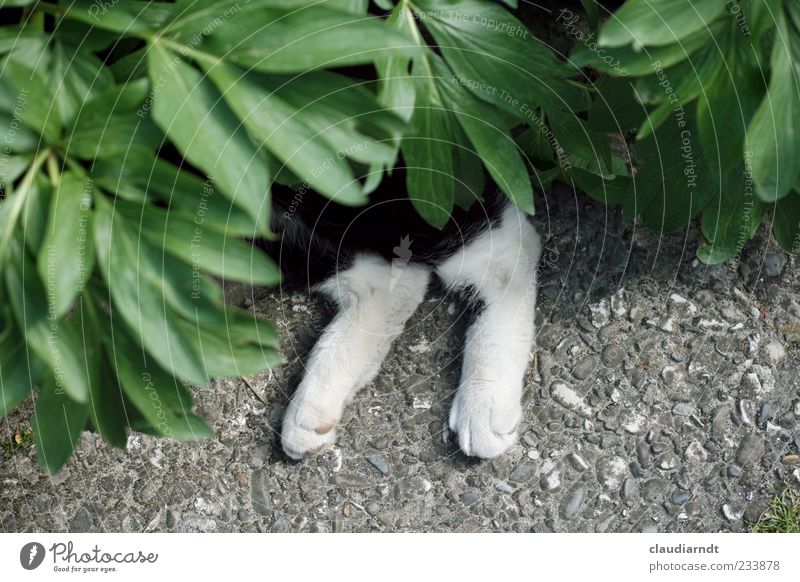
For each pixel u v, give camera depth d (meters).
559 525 2.18
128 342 1.42
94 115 1.27
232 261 1.30
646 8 1.28
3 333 1.36
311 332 2.35
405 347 2.32
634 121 1.81
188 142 1.19
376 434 2.26
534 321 2.32
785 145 1.33
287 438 2.19
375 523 2.20
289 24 1.24
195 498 2.23
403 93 1.41
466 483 2.22
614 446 2.23
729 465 2.20
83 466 2.24
